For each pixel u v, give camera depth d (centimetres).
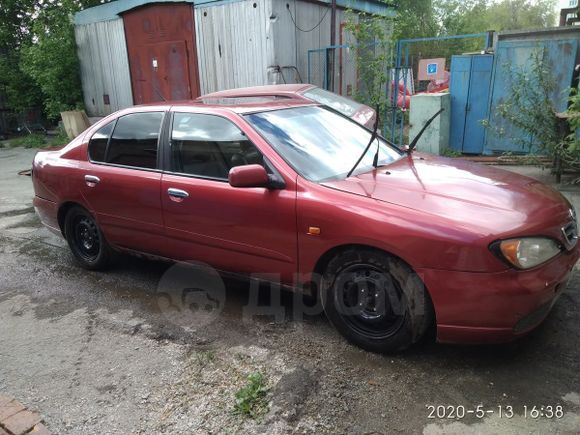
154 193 394
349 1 1188
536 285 268
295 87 748
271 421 260
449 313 276
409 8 1916
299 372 299
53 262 515
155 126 410
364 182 329
